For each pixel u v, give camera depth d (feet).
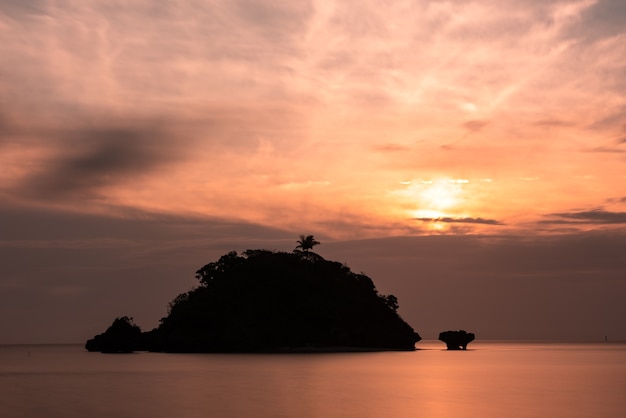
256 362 400.88
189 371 311.47
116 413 151.94
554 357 537.24
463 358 498.69
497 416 146.30
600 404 168.35
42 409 159.94
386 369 327.47
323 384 230.07
